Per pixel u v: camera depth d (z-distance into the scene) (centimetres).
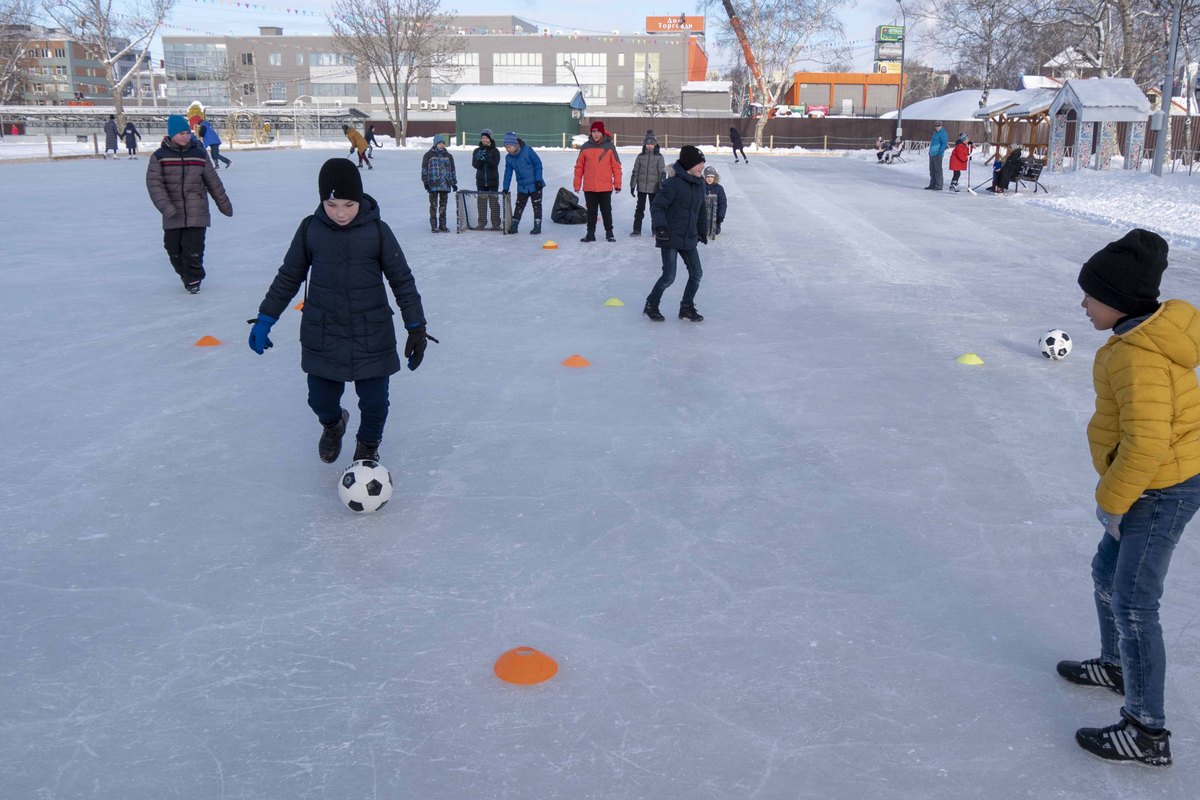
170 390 635
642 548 409
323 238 433
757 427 571
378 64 6066
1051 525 436
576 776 264
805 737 283
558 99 5412
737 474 496
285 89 10969
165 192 918
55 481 476
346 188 423
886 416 595
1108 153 2931
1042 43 4566
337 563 393
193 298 932
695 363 715
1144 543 263
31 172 2634
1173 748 281
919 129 5862
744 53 6406
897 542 418
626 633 341
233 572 384
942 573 389
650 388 648
